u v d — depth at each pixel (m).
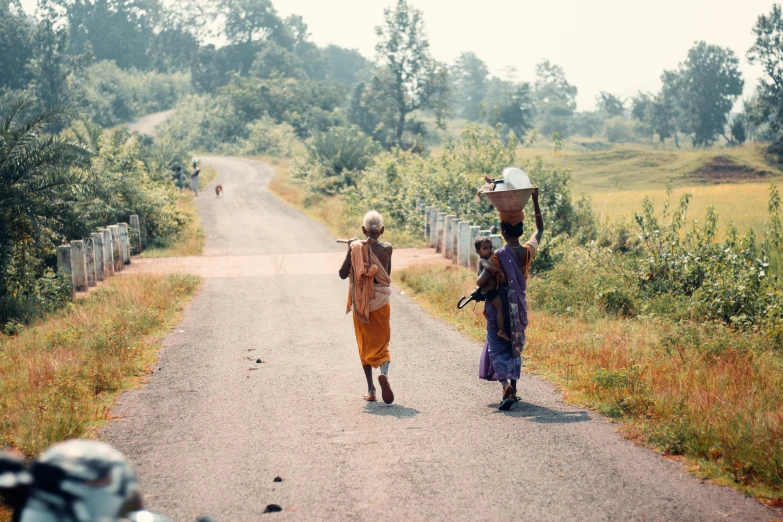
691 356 8.45
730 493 4.64
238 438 6.02
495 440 5.79
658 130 149.75
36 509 1.46
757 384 7.16
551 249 16.97
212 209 35.88
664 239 15.39
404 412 6.66
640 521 4.26
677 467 5.13
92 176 17.50
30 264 15.68
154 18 154.25
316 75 173.50
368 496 4.73
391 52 84.44
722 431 5.43
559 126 178.50
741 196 37.75
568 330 10.31
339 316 12.14
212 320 11.87
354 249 6.86
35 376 7.83
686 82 140.25
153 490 4.91
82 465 1.47
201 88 149.88
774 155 72.88
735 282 12.59
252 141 90.69
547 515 4.37
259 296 14.21
